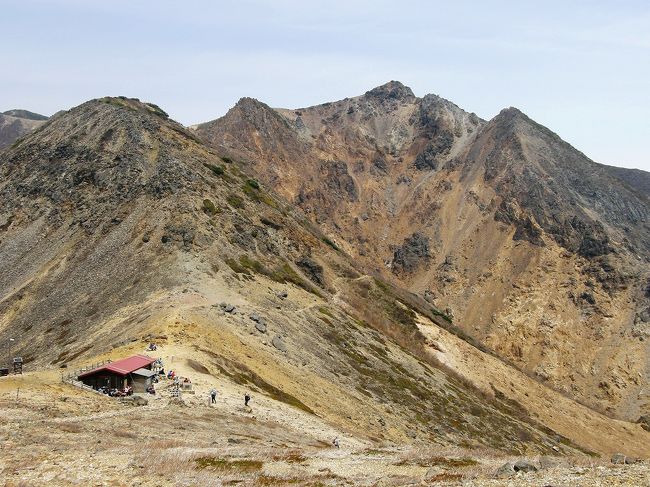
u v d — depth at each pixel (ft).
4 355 339.57
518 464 103.60
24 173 573.74
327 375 320.91
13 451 111.65
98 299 370.94
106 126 597.52
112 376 195.83
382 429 276.41
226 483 99.30
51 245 467.52
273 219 558.56
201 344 261.24
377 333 459.32
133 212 467.11
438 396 387.34
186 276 370.94
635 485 81.20
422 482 96.94
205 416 170.71
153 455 113.29
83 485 94.07
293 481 102.53
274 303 391.65
